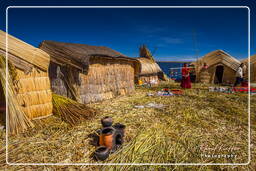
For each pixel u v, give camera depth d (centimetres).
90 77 654
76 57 579
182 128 407
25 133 361
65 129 387
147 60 1453
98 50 757
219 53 1432
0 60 368
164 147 318
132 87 894
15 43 394
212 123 438
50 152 299
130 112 526
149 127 409
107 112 526
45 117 444
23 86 403
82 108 501
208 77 1380
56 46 628
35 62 416
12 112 364
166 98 735
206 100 694
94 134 365
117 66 788
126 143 330
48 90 454
